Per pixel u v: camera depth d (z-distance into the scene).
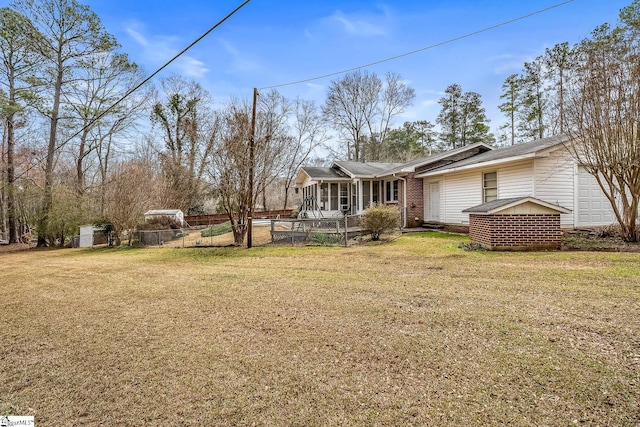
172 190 25.67
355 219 13.34
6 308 5.69
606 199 10.54
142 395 2.79
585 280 5.39
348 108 35.34
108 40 19.34
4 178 19.64
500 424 2.19
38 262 11.96
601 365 2.84
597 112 8.25
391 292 5.38
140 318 4.78
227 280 6.99
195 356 3.46
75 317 4.98
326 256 9.44
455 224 13.09
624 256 6.93
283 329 4.07
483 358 3.07
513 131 27.86
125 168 18.89
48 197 18.66
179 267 9.05
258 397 2.67
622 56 8.04
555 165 10.10
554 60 23.17
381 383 2.77
